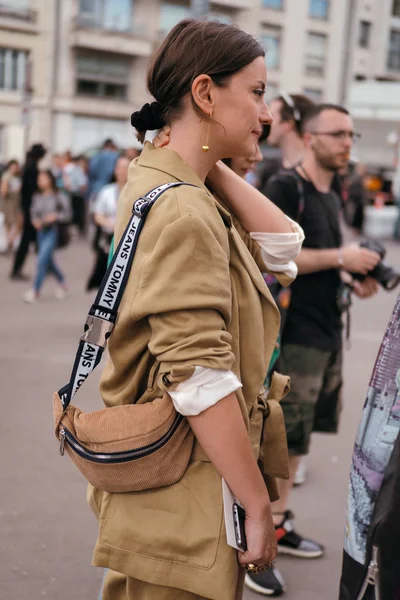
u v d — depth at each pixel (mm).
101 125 34500
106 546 1496
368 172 18734
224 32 1492
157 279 1380
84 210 15633
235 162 2016
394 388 1522
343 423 4789
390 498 1435
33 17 32375
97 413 1482
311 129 3021
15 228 13141
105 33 33031
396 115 17766
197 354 1364
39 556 2986
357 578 1538
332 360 3102
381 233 17281
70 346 6539
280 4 30422
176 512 1460
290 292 2951
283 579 2914
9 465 3859
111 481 1465
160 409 1439
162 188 1446
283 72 30922
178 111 1522
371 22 33531
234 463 1396
